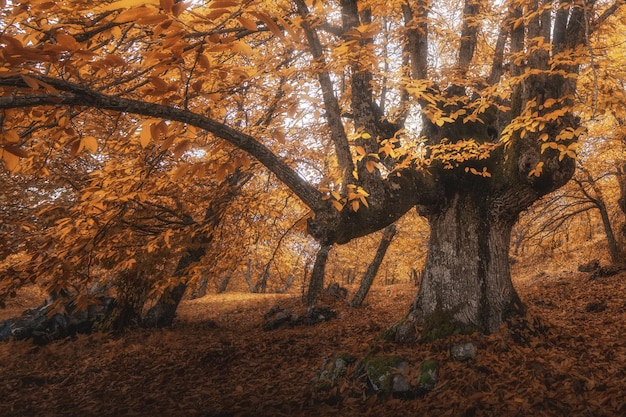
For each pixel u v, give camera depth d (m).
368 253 23.14
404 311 12.87
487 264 6.09
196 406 5.38
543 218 15.84
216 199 5.89
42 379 7.36
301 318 12.19
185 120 2.81
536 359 5.09
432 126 6.66
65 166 6.68
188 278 5.32
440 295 6.18
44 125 2.72
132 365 7.84
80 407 5.81
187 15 2.28
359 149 3.75
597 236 20.91
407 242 16.53
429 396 4.59
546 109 4.77
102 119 4.20
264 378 6.33
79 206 3.63
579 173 14.02
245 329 11.79
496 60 6.75
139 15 1.54
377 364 5.05
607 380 4.61
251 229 6.66
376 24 2.53
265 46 6.37
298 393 5.29
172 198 5.61
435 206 6.34
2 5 1.67
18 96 2.03
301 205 6.41
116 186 3.98
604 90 3.89
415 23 5.73
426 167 6.04
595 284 13.05
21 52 1.60
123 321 11.08
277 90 6.07
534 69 4.29
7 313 16.44
